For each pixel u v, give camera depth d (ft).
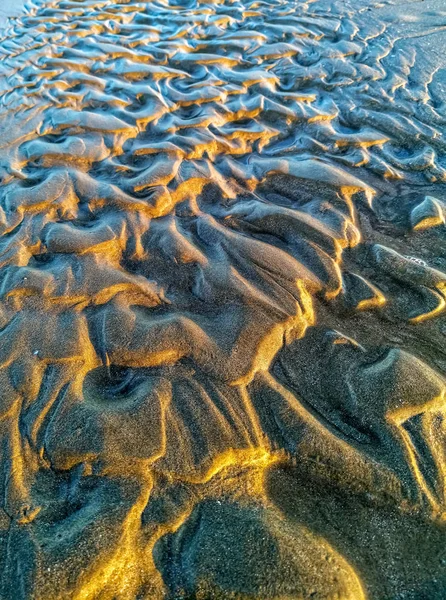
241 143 2.27
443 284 1.59
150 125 2.31
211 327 1.41
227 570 0.97
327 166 2.08
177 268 1.62
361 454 1.17
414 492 1.13
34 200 1.81
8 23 3.10
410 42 3.13
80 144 2.12
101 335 1.38
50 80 2.54
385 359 1.38
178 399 1.24
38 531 1.01
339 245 1.73
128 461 1.11
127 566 0.98
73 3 3.34
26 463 1.12
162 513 1.05
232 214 1.86
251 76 2.67
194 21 3.17
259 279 1.56
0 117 2.27
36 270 1.55
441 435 1.23
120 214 1.79
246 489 1.12
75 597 0.92
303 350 1.41
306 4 3.54
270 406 1.24
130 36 3.01
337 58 2.93
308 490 1.14
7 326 1.38
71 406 1.20
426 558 1.06
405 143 2.35
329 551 1.03
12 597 0.92
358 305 1.55
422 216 1.87
